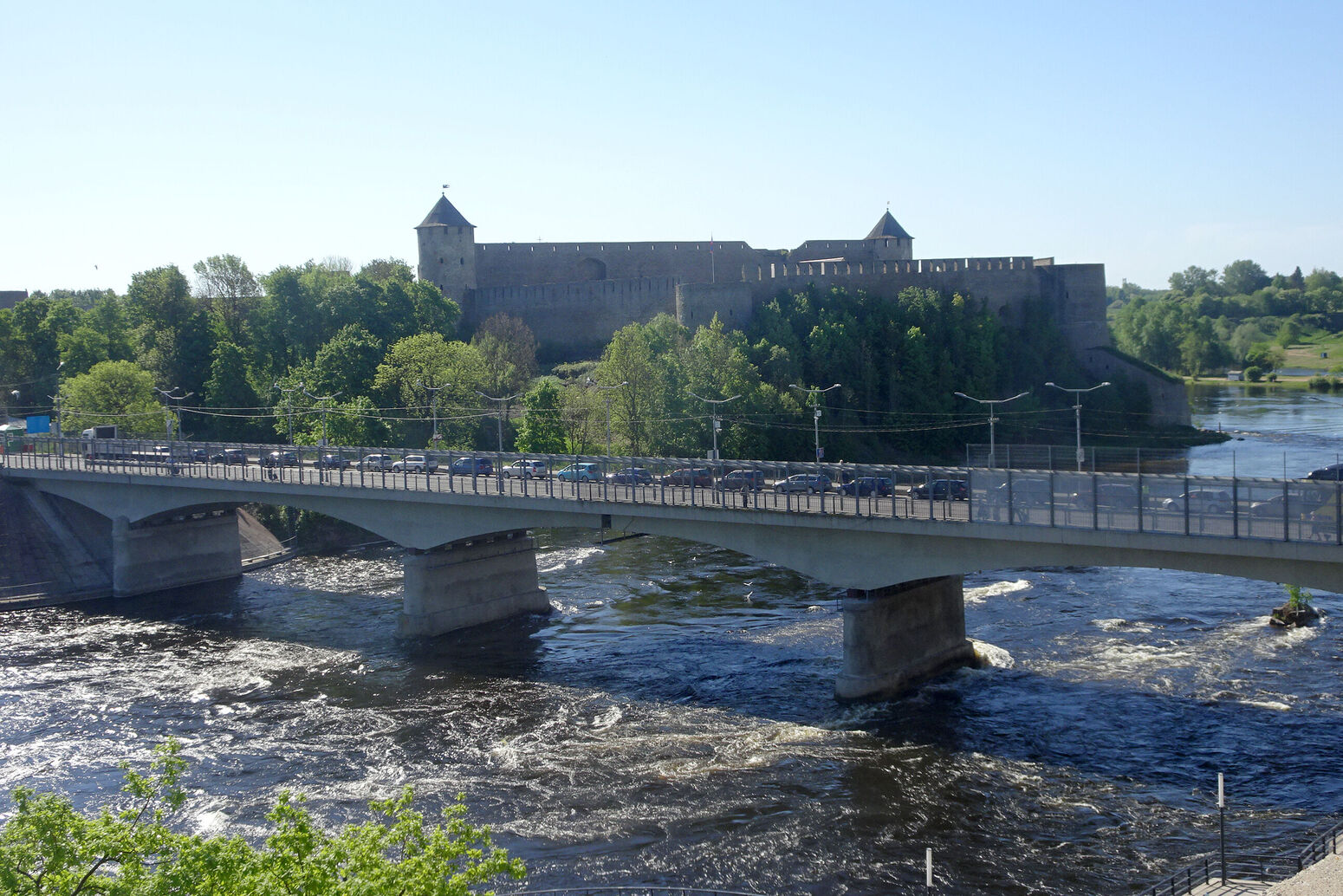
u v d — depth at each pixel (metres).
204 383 139.25
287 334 148.88
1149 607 68.19
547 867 38.12
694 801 43.00
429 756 48.88
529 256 189.25
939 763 45.62
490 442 121.38
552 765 47.19
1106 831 39.12
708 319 162.88
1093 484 46.66
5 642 72.38
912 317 163.50
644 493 62.22
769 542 56.38
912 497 53.47
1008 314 186.00
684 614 71.69
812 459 130.50
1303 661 55.81
